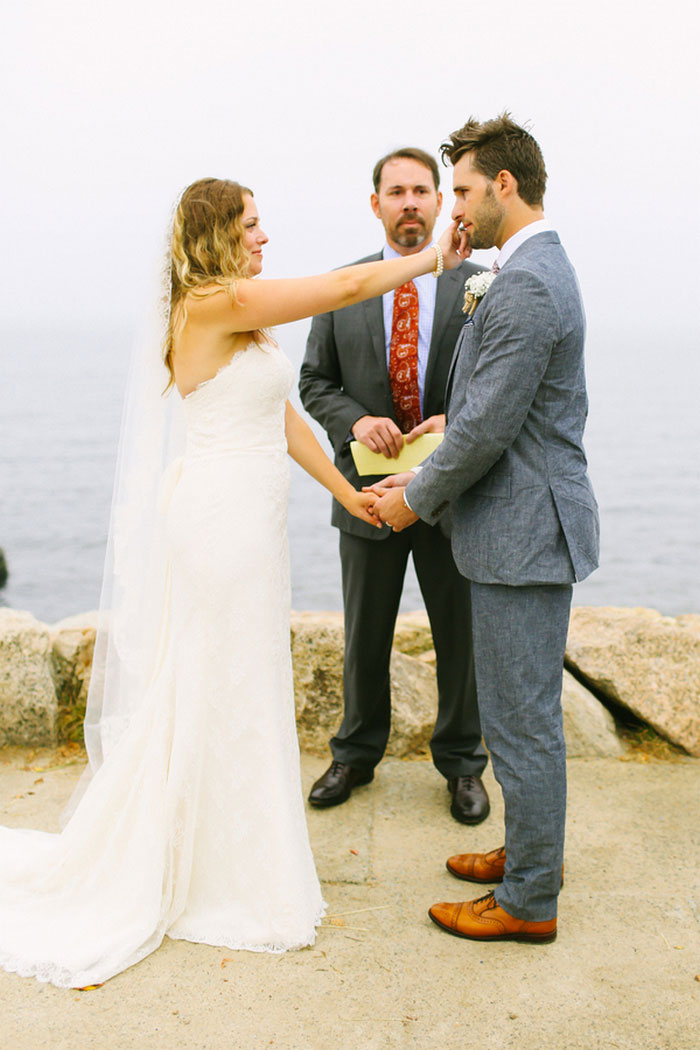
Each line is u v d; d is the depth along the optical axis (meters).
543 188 2.22
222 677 2.32
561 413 2.17
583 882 2.56
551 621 2.21
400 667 3.58
